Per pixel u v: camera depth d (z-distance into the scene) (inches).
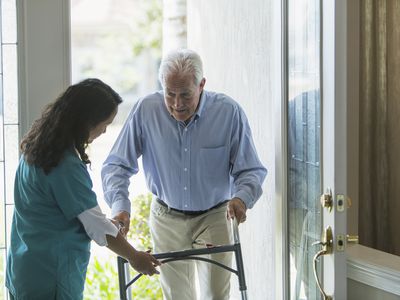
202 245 132.3
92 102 104.3
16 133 149.5
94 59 550.6
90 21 548.7
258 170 130.9
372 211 163.3
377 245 164.2
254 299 168.6
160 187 133.6
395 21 158.7
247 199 125.9
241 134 130.7
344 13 112.0
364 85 160.1
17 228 105.8
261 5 155.8
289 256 144.2
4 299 151.2
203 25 200.4
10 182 149.9
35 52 148.7
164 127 129.9
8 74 148.6
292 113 139.1
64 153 103.2
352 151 149.6
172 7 250.2
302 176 134.0
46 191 103.2
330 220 115.9
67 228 104.5
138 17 547.2
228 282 132.8
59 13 149.1
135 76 553.0
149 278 210.5
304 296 135.1
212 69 193.2
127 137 132.6
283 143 141.9
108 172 131.3
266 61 154.0
